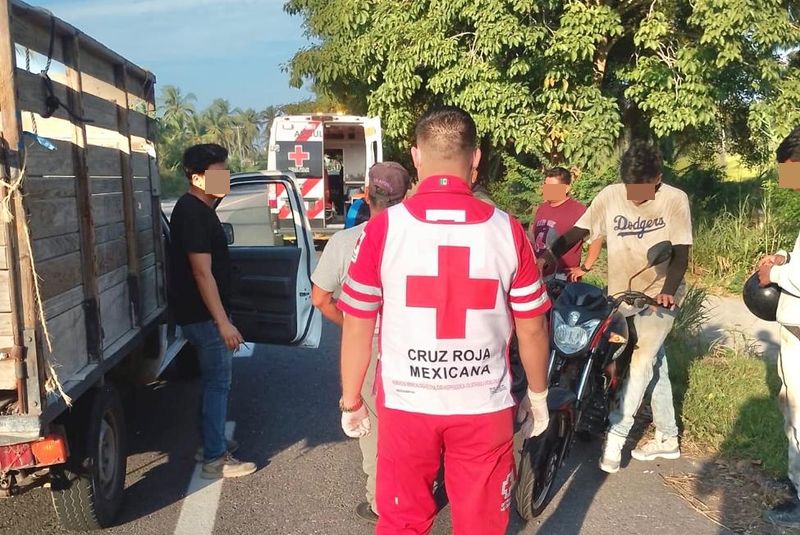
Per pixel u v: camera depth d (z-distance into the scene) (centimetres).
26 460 326
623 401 458
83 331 364
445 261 249
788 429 400
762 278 404
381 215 259
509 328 263
